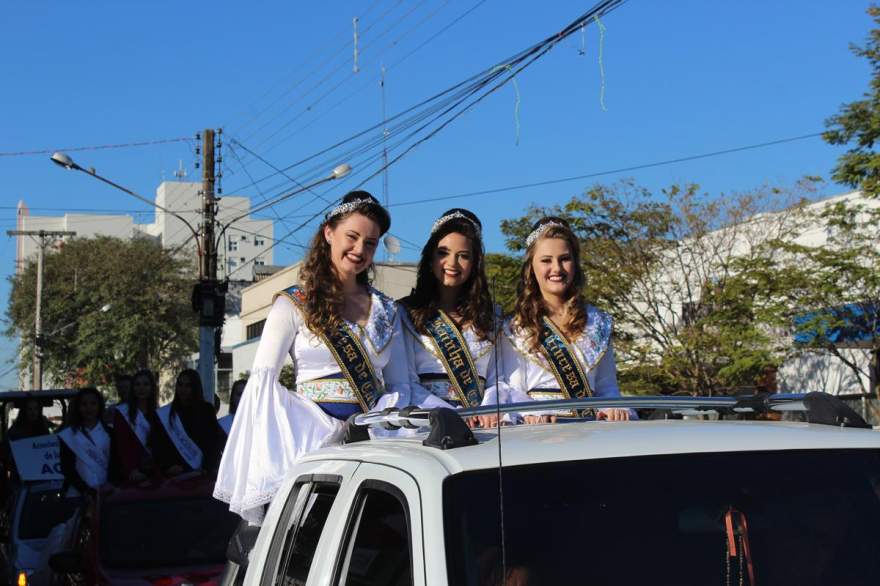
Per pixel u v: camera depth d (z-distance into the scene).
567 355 4.58
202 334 22.56
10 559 9.56
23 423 13.80
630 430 3.03
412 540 2.54
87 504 8.30
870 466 2.87
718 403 3.52
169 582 6.89
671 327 22.25
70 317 46.31
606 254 22.86
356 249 4.53
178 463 9.33
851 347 19.89
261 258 83.00
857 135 17.28
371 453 3.11
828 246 20.86
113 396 44.81
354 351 4.49
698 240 22.55
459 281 4.79
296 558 3.31
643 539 2.63
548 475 2.73
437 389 4.76
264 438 4.32
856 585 2.63
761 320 20.02
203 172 23.64
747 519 2.71
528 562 2.55
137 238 48.72
